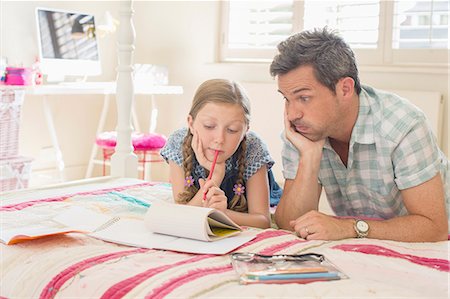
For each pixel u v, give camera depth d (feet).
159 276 3.30
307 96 4.39
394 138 4.55
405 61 11.14
